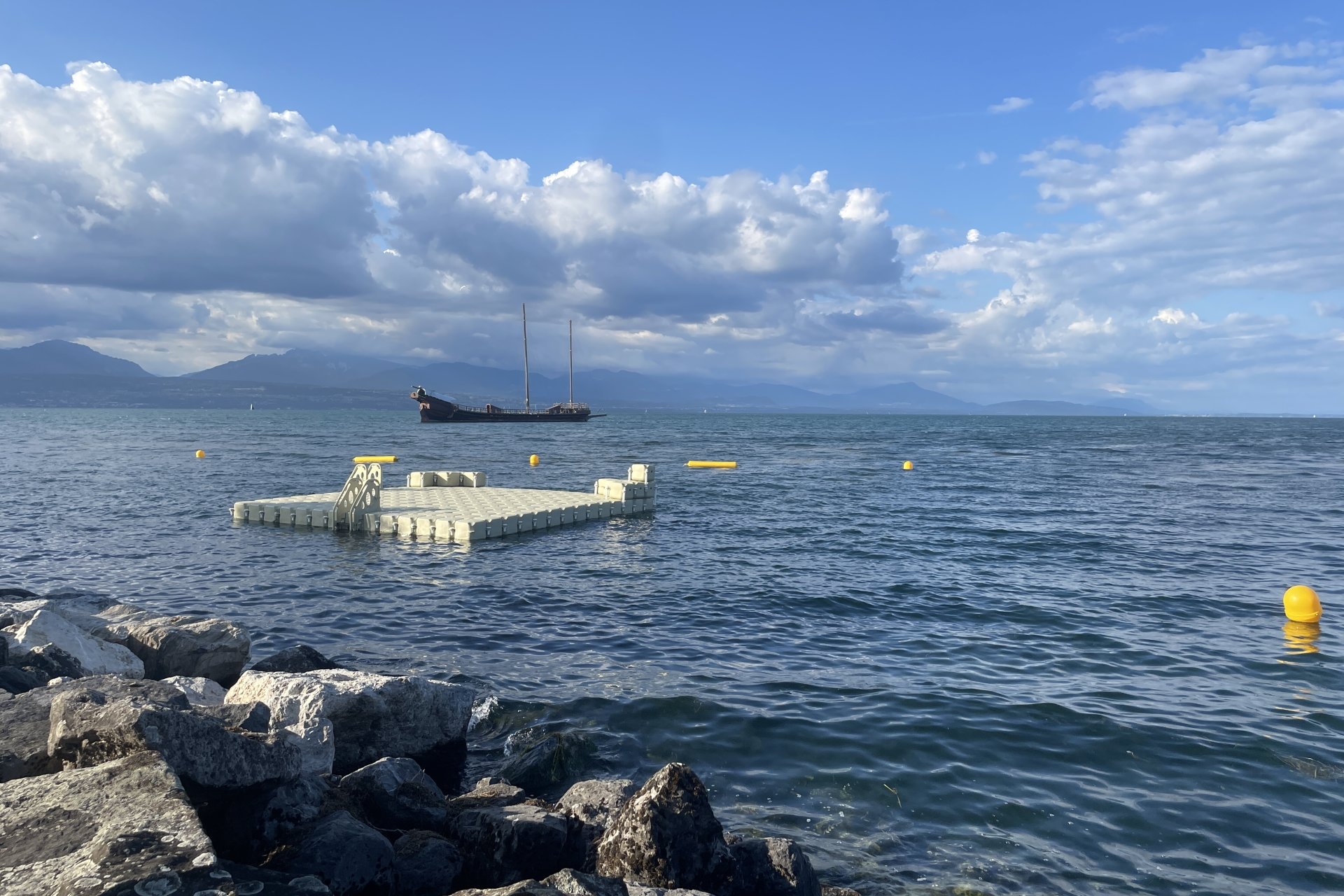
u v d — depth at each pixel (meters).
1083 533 26.67
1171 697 11.35
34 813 4.57
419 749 9.16
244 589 17.84
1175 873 7.05
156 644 10.74
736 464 58.81
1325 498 37.16
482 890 4.93
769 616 15.86
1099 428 178.12
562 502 30.17
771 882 6.34
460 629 14.76
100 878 3.87
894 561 21.72
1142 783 8.77
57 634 9.82
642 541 24.92
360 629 14.74
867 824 7.87
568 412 163.25
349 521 25.91
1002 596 17.69
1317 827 7.85
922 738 9.81
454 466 57.59
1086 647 13.88
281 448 76.94
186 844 4.21
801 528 27.89
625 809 6.35
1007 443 99.00
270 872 5.00
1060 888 6.82
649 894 5.36
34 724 6.54
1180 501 36.03
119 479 43.84
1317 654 13.46
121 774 4.97
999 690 11.62
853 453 77.00
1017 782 8.75
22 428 126.25
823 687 11.62
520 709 10.69
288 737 6.43
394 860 6.04
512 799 7.30
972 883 6.87
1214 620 15.77
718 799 8.32
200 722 5.69
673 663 12.77
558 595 17.47
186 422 169.88
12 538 24.55
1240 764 9.20
